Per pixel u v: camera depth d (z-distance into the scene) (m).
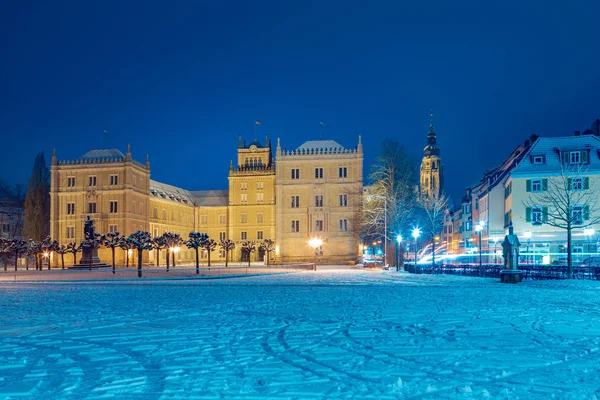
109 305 24.16
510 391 9.16
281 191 108.06
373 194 84.88
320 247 105.94
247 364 11.38
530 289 32.62
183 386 9.63
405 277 50.62
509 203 66.44
